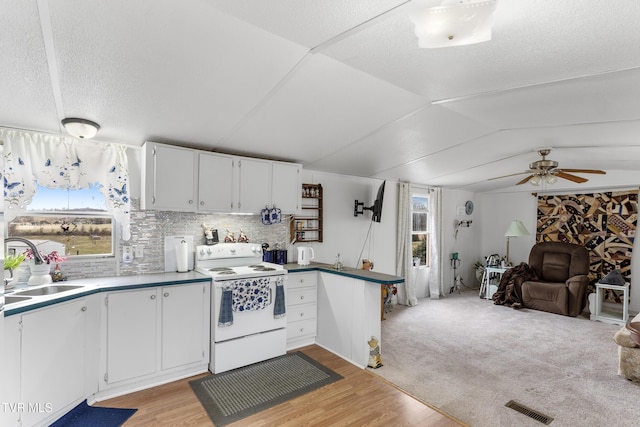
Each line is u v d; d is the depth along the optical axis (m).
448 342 3.80
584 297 5.03
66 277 2.79
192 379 2.81
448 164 4.57
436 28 1.31
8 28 1.49
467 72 2.02
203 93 2.24
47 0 1.35
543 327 4.38
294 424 2.21
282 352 3.35
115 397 2.50
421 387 2.74
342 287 3.40
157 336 2.70
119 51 1.72
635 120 2.66
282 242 4.13
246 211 3.49
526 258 6.57
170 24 1.54
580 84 2.09
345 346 3.34
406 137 3.37
